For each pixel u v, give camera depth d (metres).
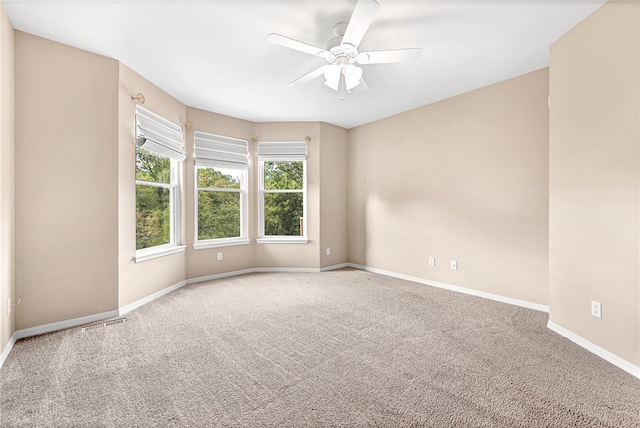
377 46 2.55
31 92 2.36
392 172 4.45
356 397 1.62
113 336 2.39
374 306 3.12
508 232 3.21
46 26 2.27
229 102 3.90
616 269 1.93
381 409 1.53
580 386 1.71
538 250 2.99
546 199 2.93
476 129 3.46
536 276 3.01
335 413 1.50
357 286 3.90
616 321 1.93
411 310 3.00
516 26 2.25
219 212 4.48
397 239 4.39
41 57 2.41
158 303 3.21
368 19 1.78
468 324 2.64
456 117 3.65
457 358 2.04
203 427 1.41
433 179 3.92
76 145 2.57
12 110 2.24
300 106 4.05
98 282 2.70
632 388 1.69
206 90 3.51
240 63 2.86
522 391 1.67
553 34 2.35
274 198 4.90
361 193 4.95
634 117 1.81
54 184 2.47
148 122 3.23
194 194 4.11
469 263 3.56
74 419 1.46
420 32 2.34
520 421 1.43
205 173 4.35
